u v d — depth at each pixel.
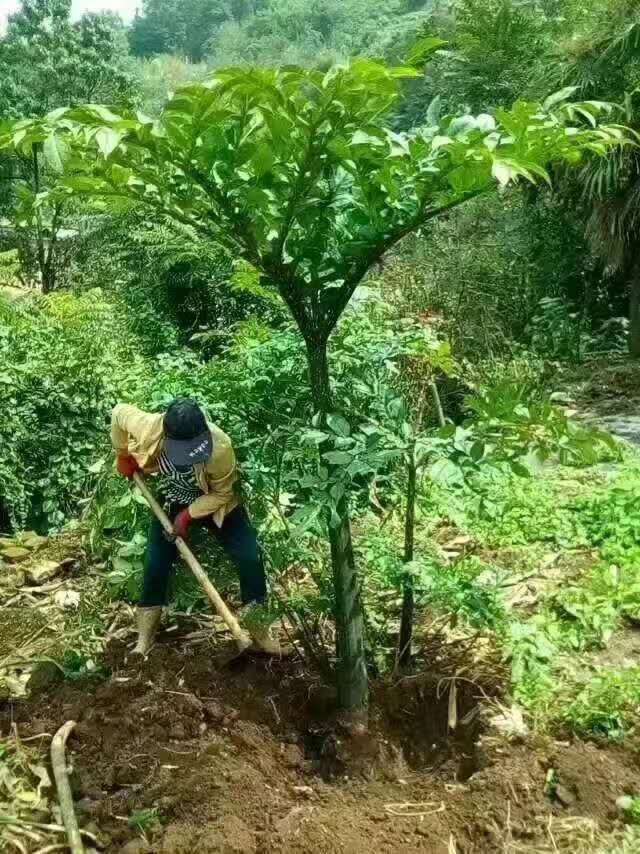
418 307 9.99
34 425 8.27
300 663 3.94
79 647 4.16
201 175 2.81
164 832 2.96
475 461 3.16
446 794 3.16
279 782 3.29
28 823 3.07
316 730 3.66
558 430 3.09
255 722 3.61
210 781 3.14
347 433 3.17
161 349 10.88
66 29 20.20
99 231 14.62
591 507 5.57
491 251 11.21
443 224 11.52
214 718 3.52
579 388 9.20
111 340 9.45
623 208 9.94
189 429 3.39
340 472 3.17
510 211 12.09
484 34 13.70
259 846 2.90
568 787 3.13
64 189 2.97
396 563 3.62
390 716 3.68
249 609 3.78
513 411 3.12
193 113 2.57
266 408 3.94
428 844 2.92
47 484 8.15
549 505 5.58
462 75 14.02
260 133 2.88
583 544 5.21
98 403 8.42
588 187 10.13
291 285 3.14
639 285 10.32
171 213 3.07
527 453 3.19
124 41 24.36
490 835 2.94
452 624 3.77
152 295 11.60
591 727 3.49
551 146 2.81
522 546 5.23
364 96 2.65
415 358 5.57
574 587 4.66
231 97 2.62
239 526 3.77
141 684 3.70
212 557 4.29
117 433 3.80
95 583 5.03
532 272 11.59
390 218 3.04
